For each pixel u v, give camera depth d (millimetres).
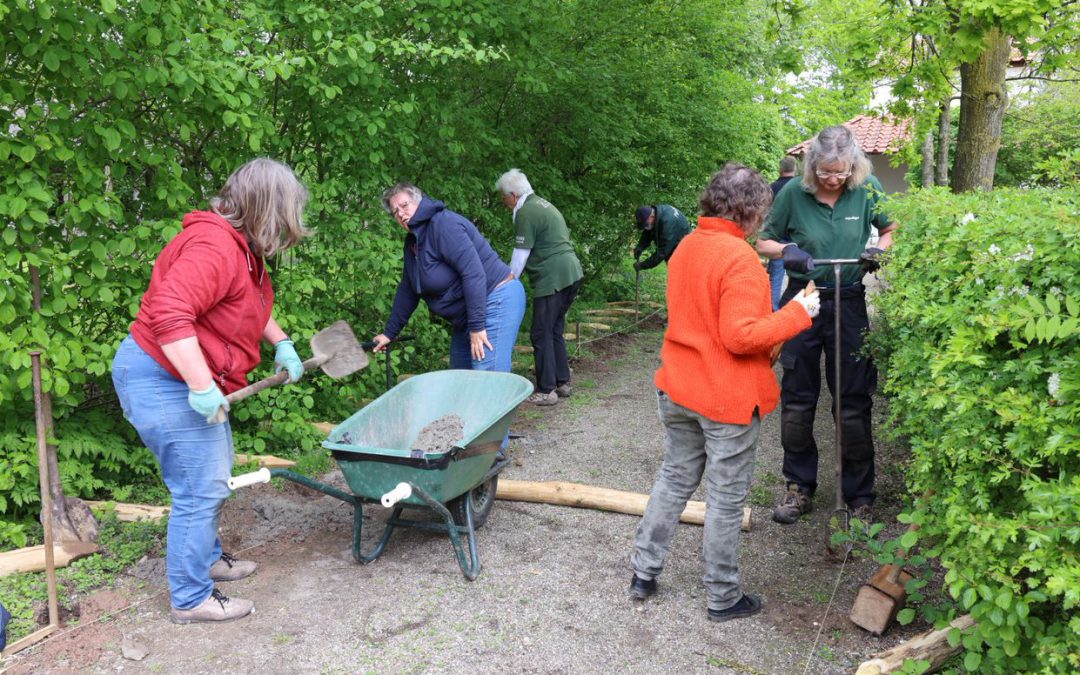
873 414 5977
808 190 3904
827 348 4102
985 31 5934
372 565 3848
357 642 3180
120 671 2986
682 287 3158
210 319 3088
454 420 4246
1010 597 2191
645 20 9289
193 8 4578
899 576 3152
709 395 3055
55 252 4098
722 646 3127
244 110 4754
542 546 4055
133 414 3086
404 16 6059
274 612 3412
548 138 9422
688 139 11445
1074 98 14023
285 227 3238
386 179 6250
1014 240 2459
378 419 4055
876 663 2670
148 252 4430
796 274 4031
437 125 6891
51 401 4246
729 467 3119
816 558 3848
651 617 3350
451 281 4840
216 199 3209
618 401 6957
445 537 4160
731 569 3244
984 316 2359
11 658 3053
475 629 3268
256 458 5113
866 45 7113
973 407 2459
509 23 6566
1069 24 6535
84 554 3793
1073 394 2148
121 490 4539
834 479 4844
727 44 11555
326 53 5430
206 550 3287
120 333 4531
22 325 3955
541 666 3012
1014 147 14523
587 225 10609
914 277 3102
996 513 2465
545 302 6734
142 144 4477
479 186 7645
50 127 4020
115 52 4082
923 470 2629
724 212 3072
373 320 6691
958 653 2725
